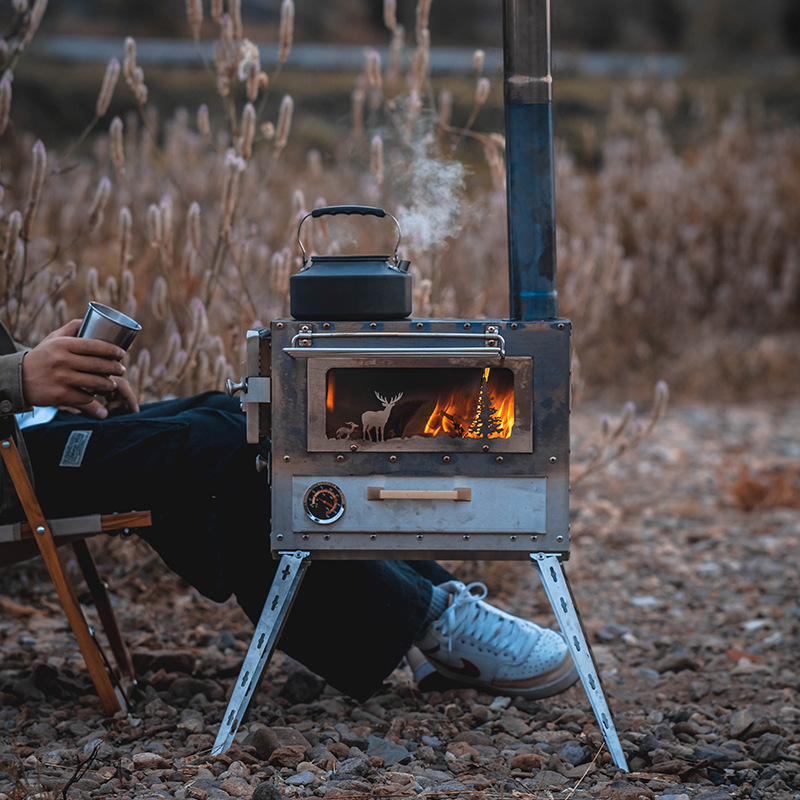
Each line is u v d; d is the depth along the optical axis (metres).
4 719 3.26
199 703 3.41
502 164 4.66
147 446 3.07
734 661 4.14
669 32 43.41
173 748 3.04
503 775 2.92
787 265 10.79
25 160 7.85
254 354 2.84
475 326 2.76
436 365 2.75
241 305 4.80
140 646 4.07
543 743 3.17
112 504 3.12
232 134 4.70
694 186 11.49
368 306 2.75
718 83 28.39
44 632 4.21
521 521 2.81
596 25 42.94
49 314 4.55
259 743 2.96
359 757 2.94
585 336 7.83
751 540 5.92
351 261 2.79
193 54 31.67
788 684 3.84
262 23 47.38
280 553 2.86
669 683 3.88
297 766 2.88
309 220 4.77
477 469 2.81
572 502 6.62
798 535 6.00
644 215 10.77
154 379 4.57
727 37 37.81
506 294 6.01
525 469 2.81
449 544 2.83
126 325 2.96
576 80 28.52
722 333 10.42
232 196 4.55
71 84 23.70
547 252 2.88
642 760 3.01
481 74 4.64
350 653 3.27
